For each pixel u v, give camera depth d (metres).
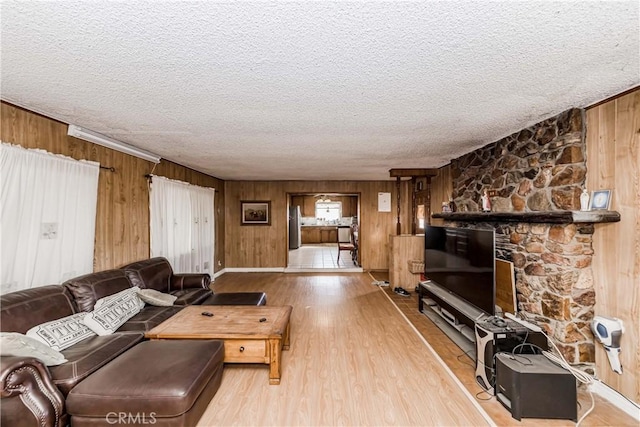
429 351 3.08
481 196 3.80
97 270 3.26
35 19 1.32
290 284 6.16
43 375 1.74
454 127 2.97
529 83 1.99
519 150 3.07
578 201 2.40
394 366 2.78
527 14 1.29
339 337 3.44
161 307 3.25
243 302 3.53
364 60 1.69
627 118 2.10
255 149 3.99
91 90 2.12
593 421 2.03
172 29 1.40
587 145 2.39
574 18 1.31
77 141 3.01
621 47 1.55
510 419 2.06
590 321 2.38
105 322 2.55
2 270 2.27
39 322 2.21
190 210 5.33
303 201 13.68
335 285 6.05
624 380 2.15
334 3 1.21
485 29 1.40
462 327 3.38
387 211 7.58
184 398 1.78
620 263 2.17
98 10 1.26
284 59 1.68
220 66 1.76
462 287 3.27
